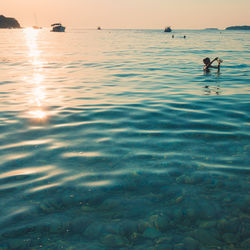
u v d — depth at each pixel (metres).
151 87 10.29
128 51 29.22
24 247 2.38
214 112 6.74
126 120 6.24
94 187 3.40
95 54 25.83
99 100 8.26
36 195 3.21
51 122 6.11
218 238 2.54
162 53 26.17
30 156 4.29
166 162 4.07
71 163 4.05
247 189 3.32
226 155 4.27
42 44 44.12
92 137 5.16
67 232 2.59
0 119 6.29
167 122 6.04
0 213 2.84
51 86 10.63
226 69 14.88
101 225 2.70
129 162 4.09
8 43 46.25
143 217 2.84
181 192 3.29
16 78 12.62
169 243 2.47
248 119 6.10
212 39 65.44
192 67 15.91
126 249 2.39
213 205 3.03
